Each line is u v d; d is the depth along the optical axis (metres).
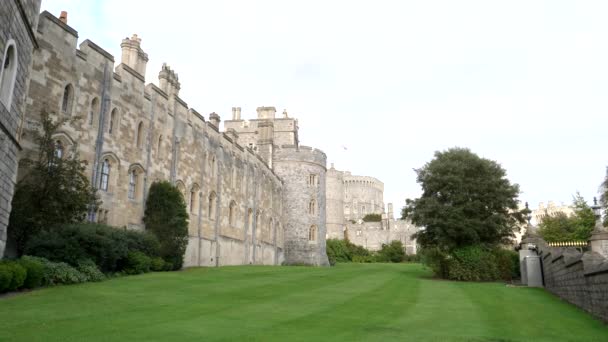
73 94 22.11
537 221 110.44
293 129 65.62
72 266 17.92
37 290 14.53
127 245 21.61
